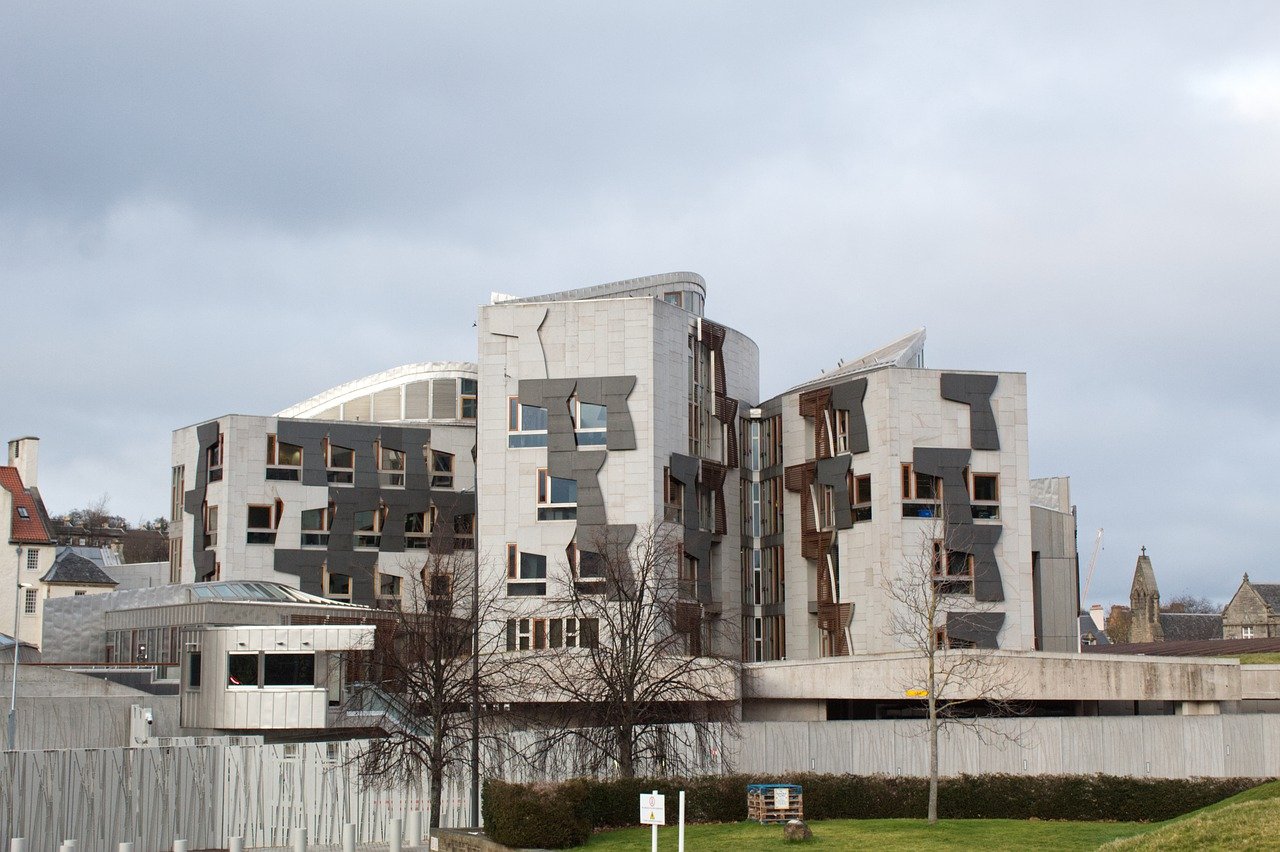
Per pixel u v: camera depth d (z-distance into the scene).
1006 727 60.47
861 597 82.06
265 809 52.69
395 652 63.38
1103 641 159.62
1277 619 142.12
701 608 72.62
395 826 46.28
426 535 96.56
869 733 60.91
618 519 80.88
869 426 82.69
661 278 98.12
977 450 82.25
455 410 103.44
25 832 43.88
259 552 93.12
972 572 80.50
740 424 92.81
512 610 74.88
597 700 54.84
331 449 95.50
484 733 56.53
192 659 68.31
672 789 47.53
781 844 41.53
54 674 68.69
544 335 83.75
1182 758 60.31
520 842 41.47
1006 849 40.50
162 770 49.44
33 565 118.12
